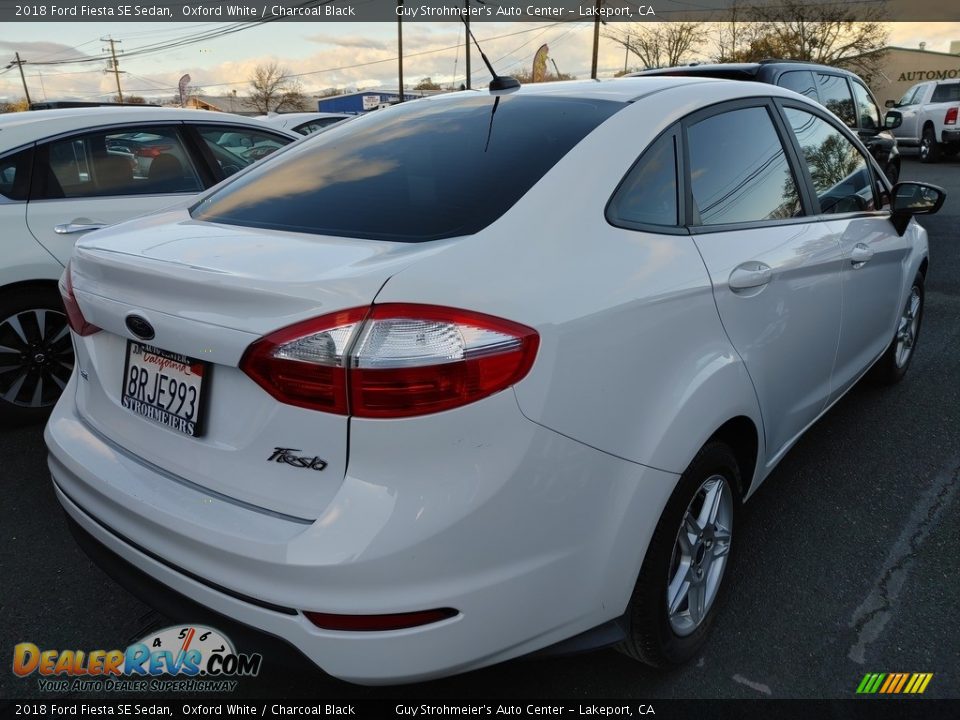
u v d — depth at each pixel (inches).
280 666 65.7
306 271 64.5
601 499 69.4
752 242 92.4
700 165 90.5
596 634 74.0
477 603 63.6
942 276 264.2
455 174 81.7
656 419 73.5
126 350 79.2
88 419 84.8
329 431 61.4
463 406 60.6
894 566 106.4
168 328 68.5
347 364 59.8
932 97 700.0
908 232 152.8
